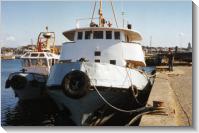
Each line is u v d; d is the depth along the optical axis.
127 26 13.92
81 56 12.21
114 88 10.69
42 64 16.97
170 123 7.18
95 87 10.18
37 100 16.78
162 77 18.16
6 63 64.06
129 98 11.61
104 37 12.25
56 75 10.98
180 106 9.70
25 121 13.20
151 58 50.56
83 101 10.40
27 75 15.59
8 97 19.62
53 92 11.09
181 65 31.58
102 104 10.83
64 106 11.18
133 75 11.88
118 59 12.00
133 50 12.42
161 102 8.56
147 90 14.30
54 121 13.17
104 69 10.58
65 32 13.12
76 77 9.80
